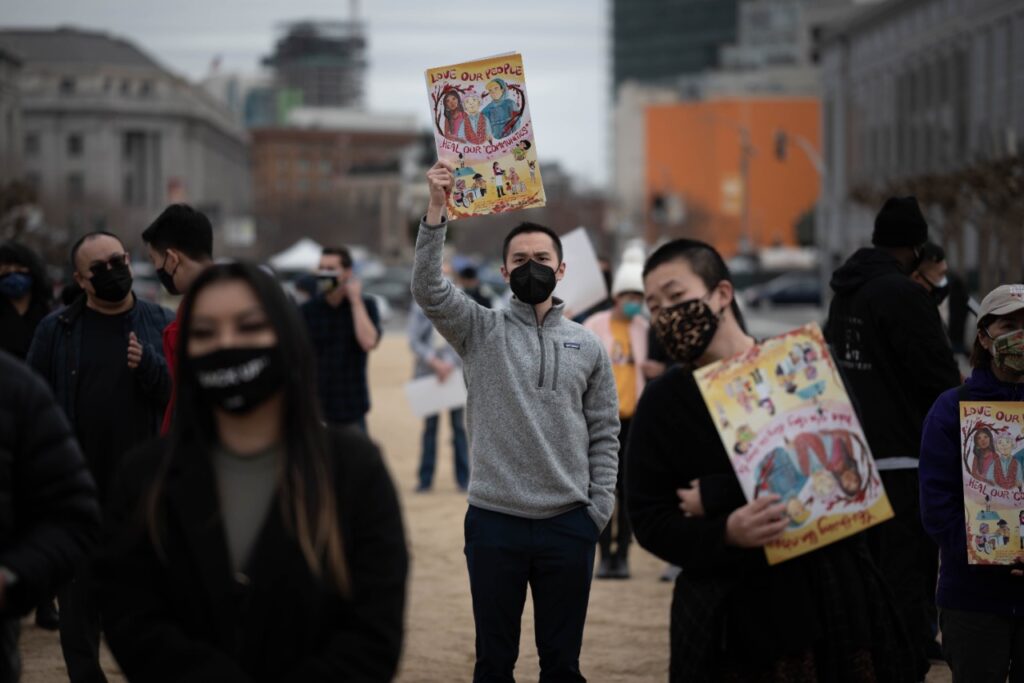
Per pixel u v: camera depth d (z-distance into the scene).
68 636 5.86
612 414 5.94
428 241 5.69
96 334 6.27
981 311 5.23
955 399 5.18
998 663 5.09
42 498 3.61
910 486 6.55
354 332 10.29
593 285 9.41
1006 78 40.38
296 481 3.27
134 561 3.31
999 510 5.00
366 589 3.34
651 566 10.39
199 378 3.25
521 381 5.75
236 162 149.25
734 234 118.25
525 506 5.69
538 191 5.88
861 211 59.19
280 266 47.22
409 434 19.64
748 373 4.07
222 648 3.27
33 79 115.06
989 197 19.12
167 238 6.04
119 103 115.56
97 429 6.17
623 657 7.66
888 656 4.17
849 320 6.64
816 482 4.01
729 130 119.56
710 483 4.02
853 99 61.38
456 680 7.21
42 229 38.38
